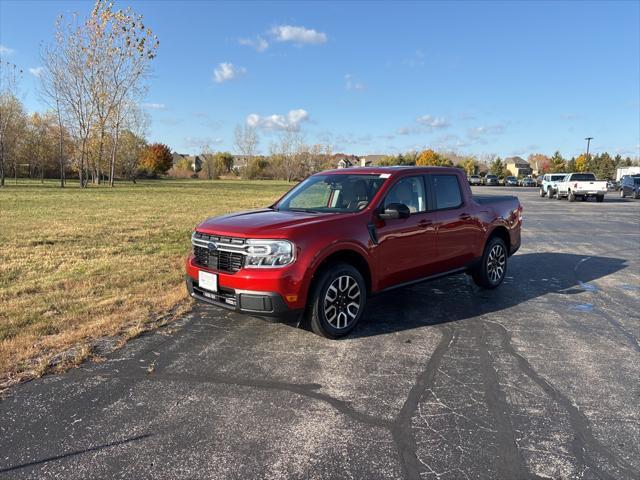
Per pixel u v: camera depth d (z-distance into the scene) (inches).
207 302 174.4
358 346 168.7
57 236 424.2
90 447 105.4
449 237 218.1
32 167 2212.1
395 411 122.8
